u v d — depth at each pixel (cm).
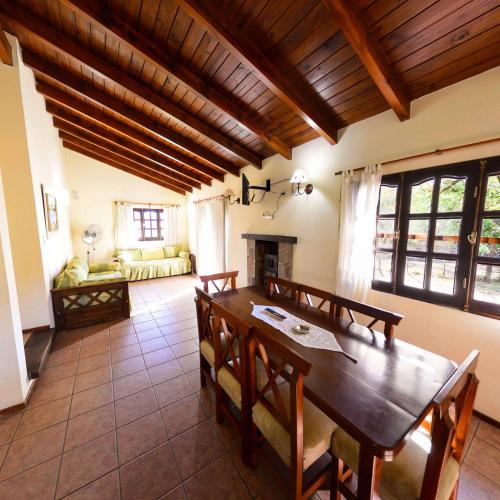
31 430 166
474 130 172
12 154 257
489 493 131
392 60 171
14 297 185
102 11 175
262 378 148
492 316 171
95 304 341
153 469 142
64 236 454
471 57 159
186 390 208
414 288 211
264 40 178
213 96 243
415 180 205
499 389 171
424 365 125
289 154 323
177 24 182
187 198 690
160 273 607
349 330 164
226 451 153
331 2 135
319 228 293
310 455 106
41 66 262
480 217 173
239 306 209
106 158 572
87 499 126
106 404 191
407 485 92
